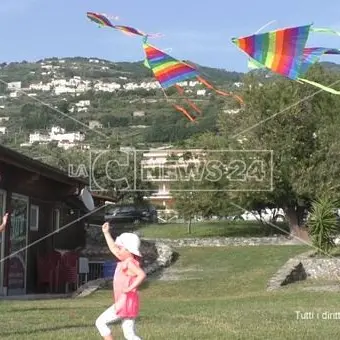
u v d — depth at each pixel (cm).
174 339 953
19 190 2148
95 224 3806
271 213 4319
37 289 2278
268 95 3294
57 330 1039
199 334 999
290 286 2144
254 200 3428
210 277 2377
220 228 4225
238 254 2897
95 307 1459
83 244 3225
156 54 921
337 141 3312
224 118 3394
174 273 2547
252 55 837
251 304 1562
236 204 3475
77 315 1252
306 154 3334
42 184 2373
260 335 997
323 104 3388
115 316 770
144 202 4903
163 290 2156
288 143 3250
